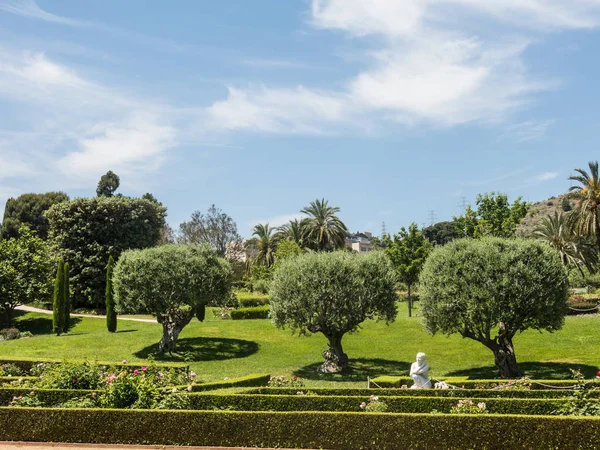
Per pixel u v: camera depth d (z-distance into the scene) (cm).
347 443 1449
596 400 1602
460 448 1385
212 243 8069
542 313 2873
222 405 1753
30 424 1566
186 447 1488
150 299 3562
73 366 1942
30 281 4962
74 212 6391
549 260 2952
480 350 3581
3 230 8412
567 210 11256
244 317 5203
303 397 1761
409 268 5003
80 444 1530
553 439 1334
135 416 1540
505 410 1672
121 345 3812
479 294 2852
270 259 7781
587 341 3547
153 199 9419
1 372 2322
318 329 3312
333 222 7550
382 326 4347
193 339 4047
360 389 1938
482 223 5128
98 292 6144
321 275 3247
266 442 1484
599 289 6044
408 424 1428
